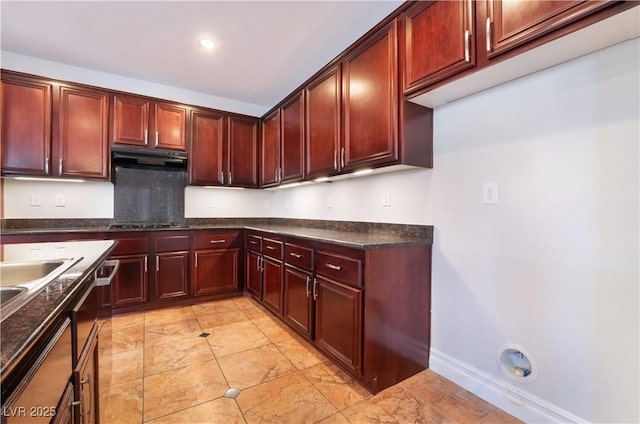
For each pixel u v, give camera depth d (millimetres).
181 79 3070
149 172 3346
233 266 3389
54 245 1598
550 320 1413
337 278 1891
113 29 2213
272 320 2723
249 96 3539
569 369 1355
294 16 2045
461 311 1783
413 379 1842
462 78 1495
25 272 1158
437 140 1914
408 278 1851
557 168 1383
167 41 2363
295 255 2354
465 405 1609
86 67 2828
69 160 2705
